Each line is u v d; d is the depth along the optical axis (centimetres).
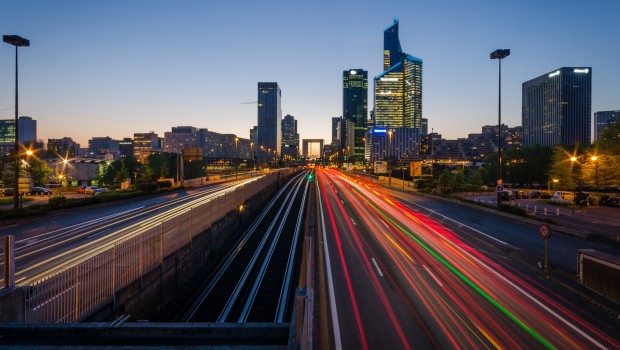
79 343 800
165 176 8781
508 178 9294
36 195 5950
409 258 2208
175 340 812
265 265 2742
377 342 1167
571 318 1341
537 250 2383
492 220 3656
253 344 799
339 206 4862
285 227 4228
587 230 3142
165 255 1995
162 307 1930
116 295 1453
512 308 1437
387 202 5331
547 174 8244
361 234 2953
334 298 1550
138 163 10962
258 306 1966
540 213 4322
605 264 1552
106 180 9206
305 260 1800
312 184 9181
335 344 1155
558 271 1886
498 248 2456
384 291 1634
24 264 1884
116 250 1462
